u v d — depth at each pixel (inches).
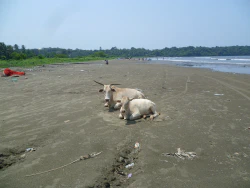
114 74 803.4
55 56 3570.4
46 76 732.0
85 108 318.7
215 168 157.9
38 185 141.0
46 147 194.9
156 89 476.1
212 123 251.3
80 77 703.7
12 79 635.5
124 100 262.4
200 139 207.3
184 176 148.2
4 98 391.9
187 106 328.2
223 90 466.6
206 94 422.0
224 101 361.1
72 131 230.8
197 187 136.2
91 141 204.7
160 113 291.1
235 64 1508.4
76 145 197.0
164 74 796.0
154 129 233.6
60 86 514.9
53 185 140.1
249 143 198.2
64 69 1067.3
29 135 221.6
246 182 140.6
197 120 262.1
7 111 308.2
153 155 177.0
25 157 178.5
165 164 163.5
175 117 274.5
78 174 151.0
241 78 666.2
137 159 173.3
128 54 5969.5
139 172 154.6
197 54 5910.4
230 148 188.5
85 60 2456.9
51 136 219.0
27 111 306.5
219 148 188.7
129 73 840.9
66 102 356.2
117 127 241.0
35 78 674.2
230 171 153.6
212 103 347.3
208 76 729.6
